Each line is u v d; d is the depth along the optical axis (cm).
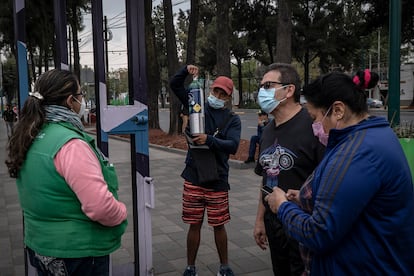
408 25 2723
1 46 2420
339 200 157
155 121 1859
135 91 302
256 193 702
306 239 167
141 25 299
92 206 188
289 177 249
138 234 321
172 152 1297
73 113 207
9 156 201
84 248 195
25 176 198
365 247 164
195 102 330
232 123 352
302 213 178
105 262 208
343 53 3634
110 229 206
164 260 421
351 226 160
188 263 368
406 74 4822
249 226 523
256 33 3753
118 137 1596
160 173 925
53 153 190
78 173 187
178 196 699
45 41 1611
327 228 159
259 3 3581
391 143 165
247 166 938
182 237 490
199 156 343
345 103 175
